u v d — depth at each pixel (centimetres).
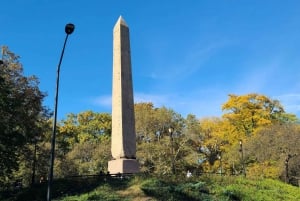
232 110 6812
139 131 5841
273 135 5156
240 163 5478
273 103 6800
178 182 2922
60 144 5259
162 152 5431
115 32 3428
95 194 2567
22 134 3375
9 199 2841
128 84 3316
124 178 2977
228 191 2881
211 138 6450
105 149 5938
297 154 4866
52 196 2689
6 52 3797
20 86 3725
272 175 4866
